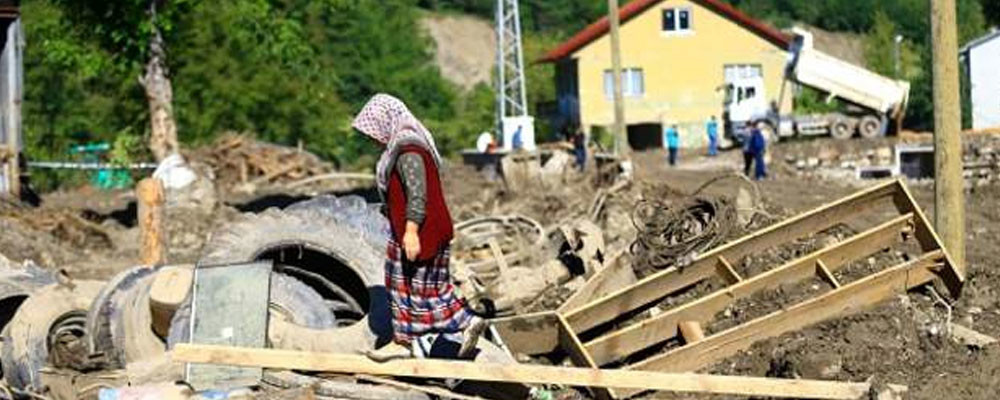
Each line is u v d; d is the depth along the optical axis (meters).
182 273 12.55
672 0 89.44
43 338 13.16
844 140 56.56
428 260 11.06
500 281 16.30
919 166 53.06
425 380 11.27
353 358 10.91
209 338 11.52
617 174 38.38
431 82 102.00
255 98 69.25
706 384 11.11
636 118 89.75
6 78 36.00
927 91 83.12
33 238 26.11
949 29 15.55
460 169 56.47
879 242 14.56
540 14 133.88
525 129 68.62
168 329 12.34
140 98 64.25
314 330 12.14
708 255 14.62
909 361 12.33
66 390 12.26
